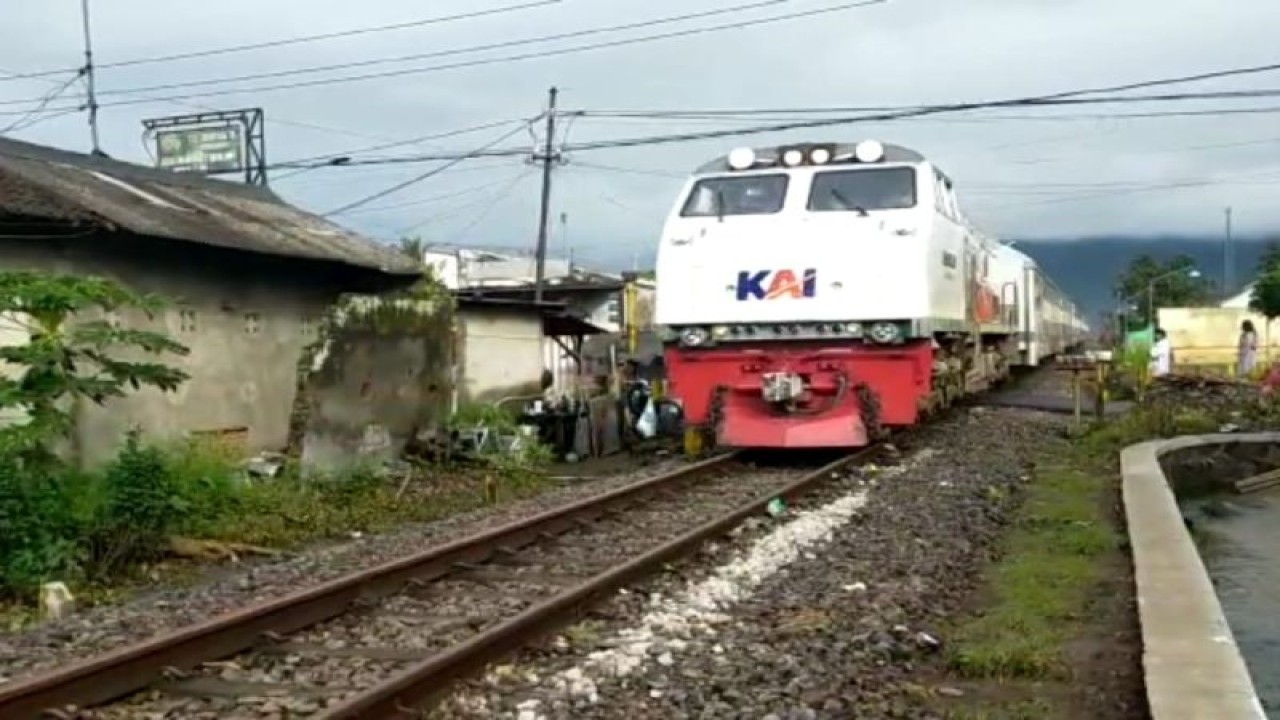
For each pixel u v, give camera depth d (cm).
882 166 1670
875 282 1602
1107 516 1217
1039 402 2683
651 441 2255
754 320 1634
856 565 979
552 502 1476
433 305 1869
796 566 982
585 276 4503
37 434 1141
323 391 1625
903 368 1612
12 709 589
